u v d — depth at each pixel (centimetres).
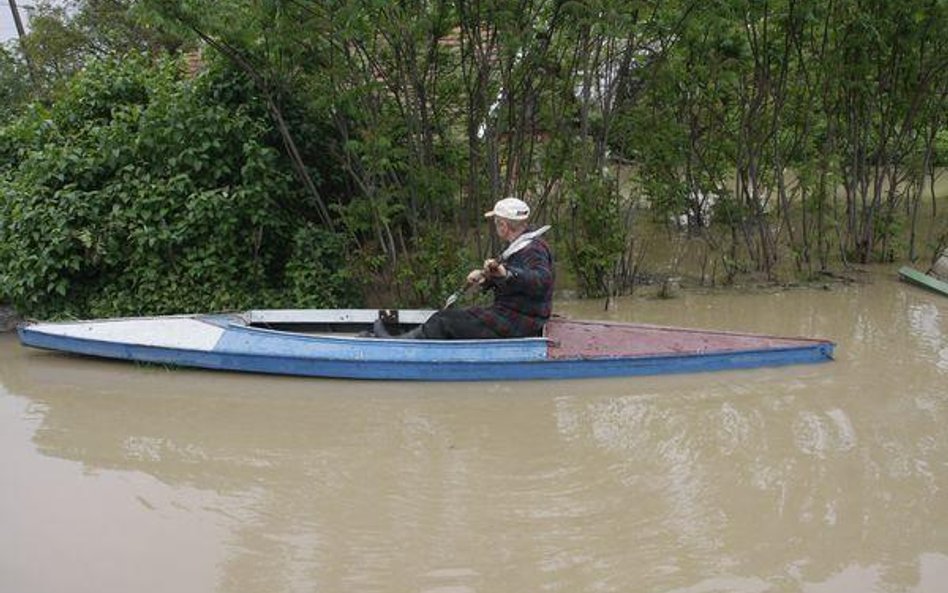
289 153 857
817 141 1092
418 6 779
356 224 827
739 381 635
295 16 765
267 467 496
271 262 852
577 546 408
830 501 452
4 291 777
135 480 480
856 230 1064
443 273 829
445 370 627
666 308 872
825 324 797
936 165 1237
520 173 882
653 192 1012
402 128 848
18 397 611
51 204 799
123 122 848
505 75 820
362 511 443
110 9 1714
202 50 999
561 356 636
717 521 431
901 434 538
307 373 638
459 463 500
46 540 413
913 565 391
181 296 794
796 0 911
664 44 895
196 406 592
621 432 545
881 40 940
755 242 1127
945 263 979
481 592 371
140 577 382
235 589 373
